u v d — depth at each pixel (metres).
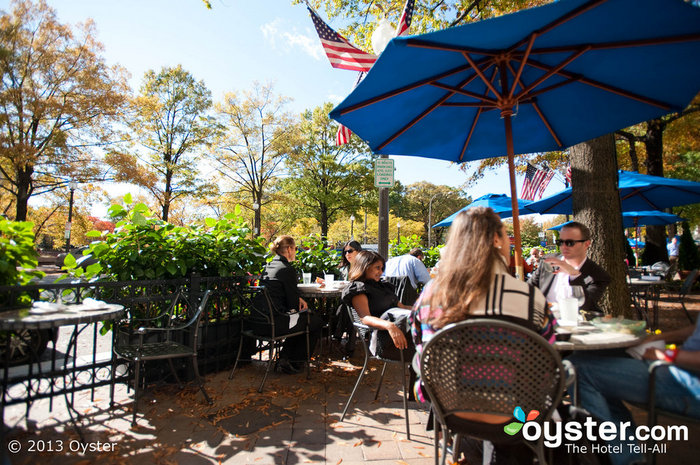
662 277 8.76
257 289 4.03
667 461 1.97
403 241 9.23
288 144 27.97
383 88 2.64
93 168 20.23
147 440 2.79
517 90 3.08
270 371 4.45
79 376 3.91
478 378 1.61
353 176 33.12
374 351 3.10
